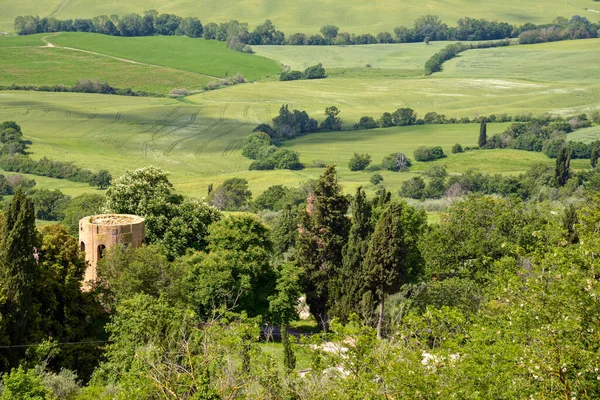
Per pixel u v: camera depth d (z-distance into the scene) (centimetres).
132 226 16412
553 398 7425
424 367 7975
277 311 16188
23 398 9600
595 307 7962
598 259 8669
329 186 17600
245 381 8550
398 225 15662
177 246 18225
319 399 8288
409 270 17838
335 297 16650
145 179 19962
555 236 11569
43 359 12788
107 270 15075
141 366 8912
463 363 7906
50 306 13688
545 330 7838
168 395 8425
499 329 8712
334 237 17275
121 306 12238
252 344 9162
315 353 9069
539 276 8775
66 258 14462
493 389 7756
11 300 12800
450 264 18000
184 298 14950
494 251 17338
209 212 19450
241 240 16775
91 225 16088
